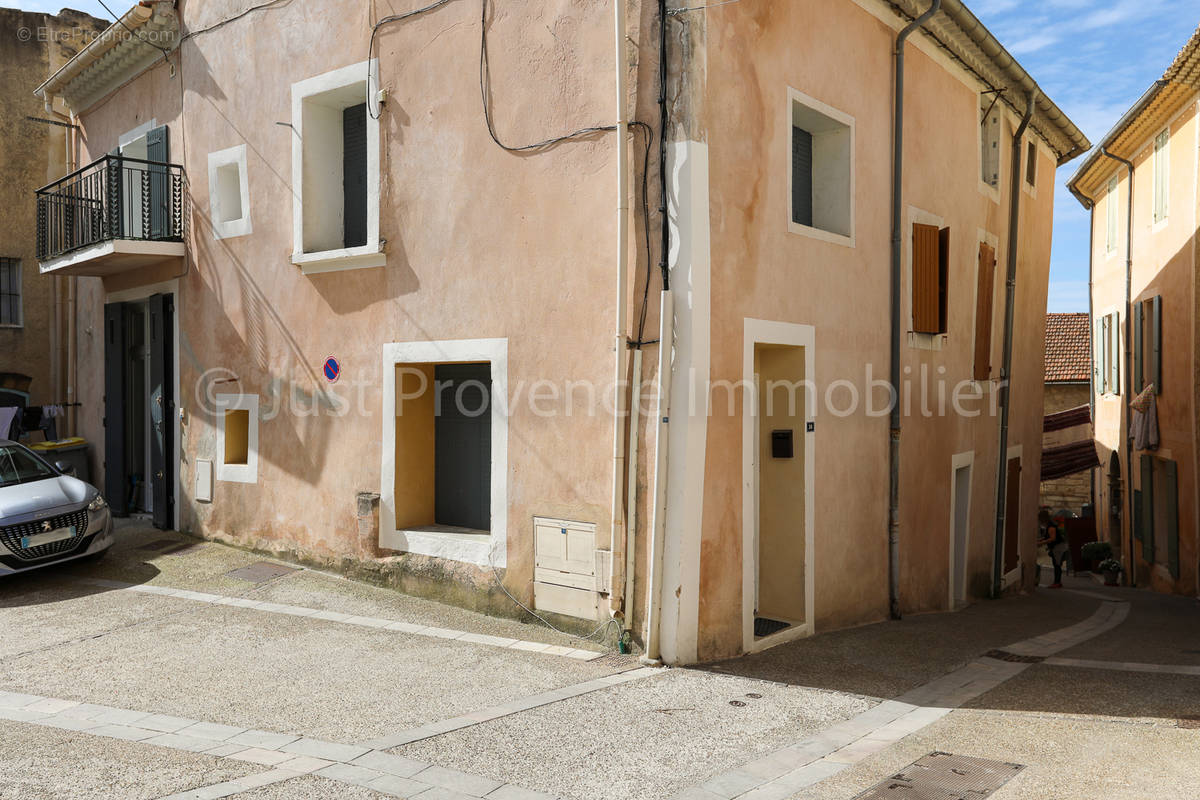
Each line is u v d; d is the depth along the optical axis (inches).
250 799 161.6
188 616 306.7
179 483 433.7
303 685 235.9
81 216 483.8
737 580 285.1
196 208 425.7
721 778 179.0
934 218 430.0
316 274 366.6
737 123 285.9
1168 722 222.2
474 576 312.7
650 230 270.4
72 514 359.6
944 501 448.8
